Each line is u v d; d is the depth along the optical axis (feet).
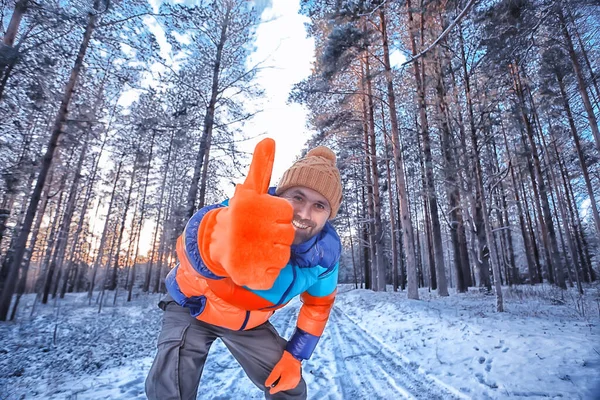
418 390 11.13
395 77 41.83
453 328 19.35
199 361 4.41
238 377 12.07
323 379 12.38
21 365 16.05
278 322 27.02
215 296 3.97
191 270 3.39
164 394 4.05
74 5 27.63
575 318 20.49
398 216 88.43
